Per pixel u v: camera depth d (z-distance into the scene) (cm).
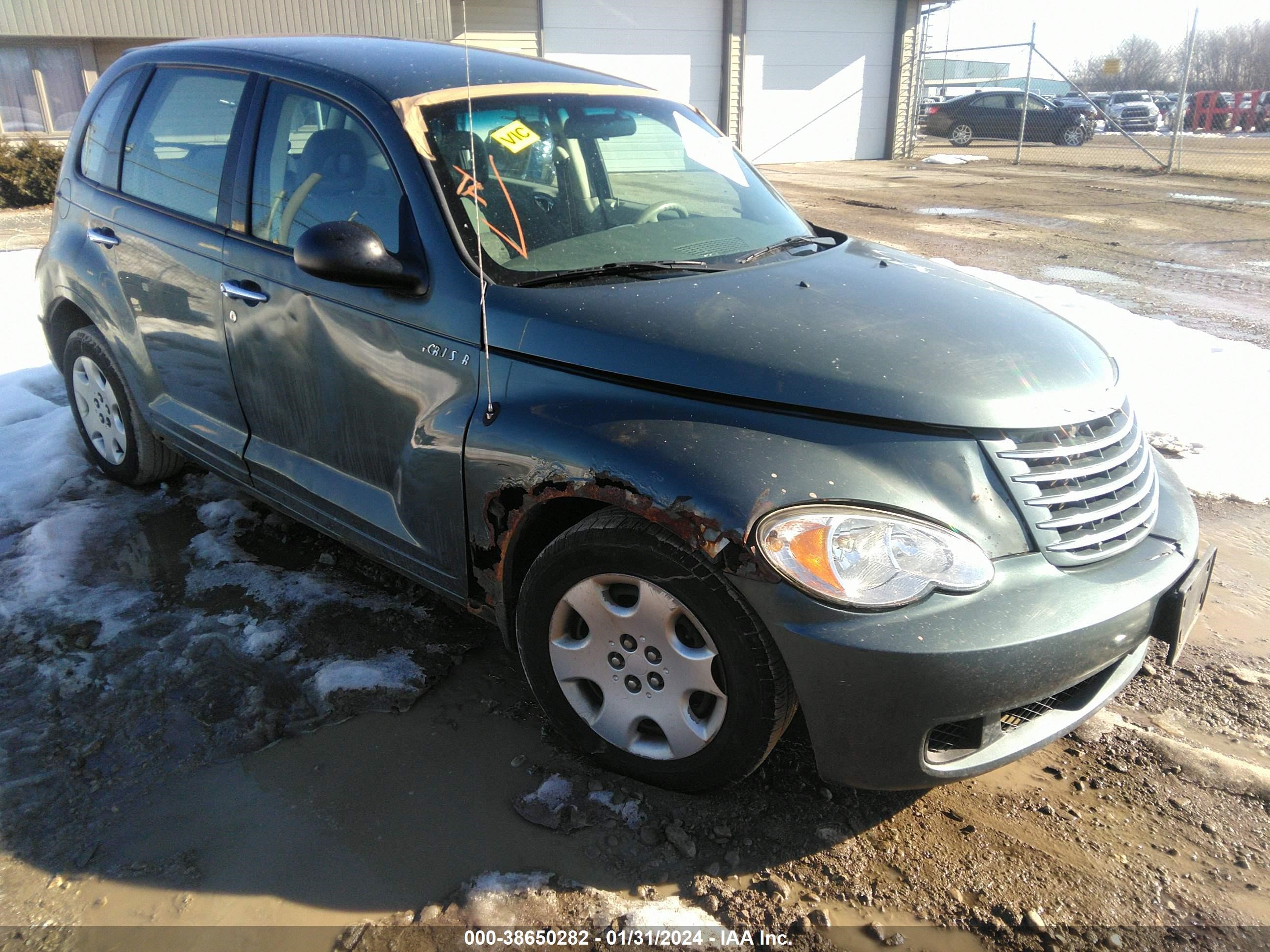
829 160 2202
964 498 213
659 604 220
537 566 239
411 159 270
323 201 290
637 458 216
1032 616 206
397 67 303
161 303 346
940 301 265
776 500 204
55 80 1567
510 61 331
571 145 306
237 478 341
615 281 261
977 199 1421
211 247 320
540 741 263
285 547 365
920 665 197
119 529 378
